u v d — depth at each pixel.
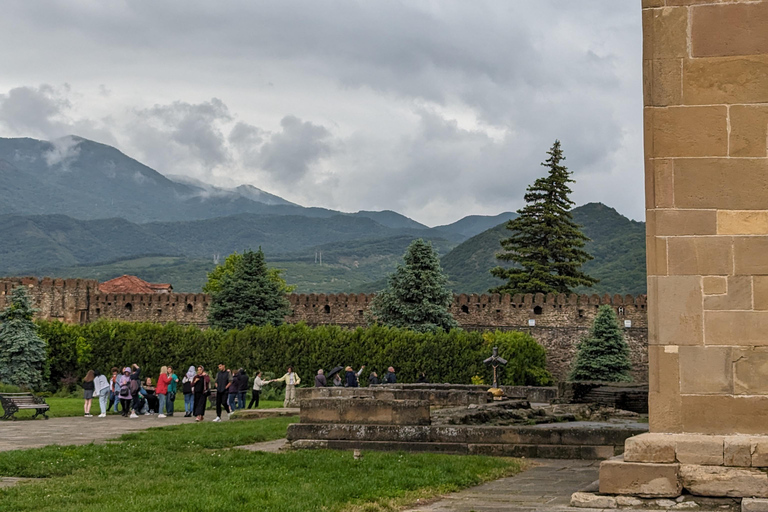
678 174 12.44
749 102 12.35
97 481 15.20
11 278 87.69
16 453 18.48
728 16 12.52
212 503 12.41
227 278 81.88
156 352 67.38
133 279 119.88
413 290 77.62
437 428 19.22
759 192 12.23
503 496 13.55
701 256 12.30
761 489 11.48
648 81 12.65
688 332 12.25
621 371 75.06
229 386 37.28
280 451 19.56
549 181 96.25
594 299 80.31
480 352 67.31
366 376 66.12
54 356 67.50
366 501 13.10
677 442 11.94
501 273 94.12
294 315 84.25
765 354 12.03
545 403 36.41
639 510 11.55
